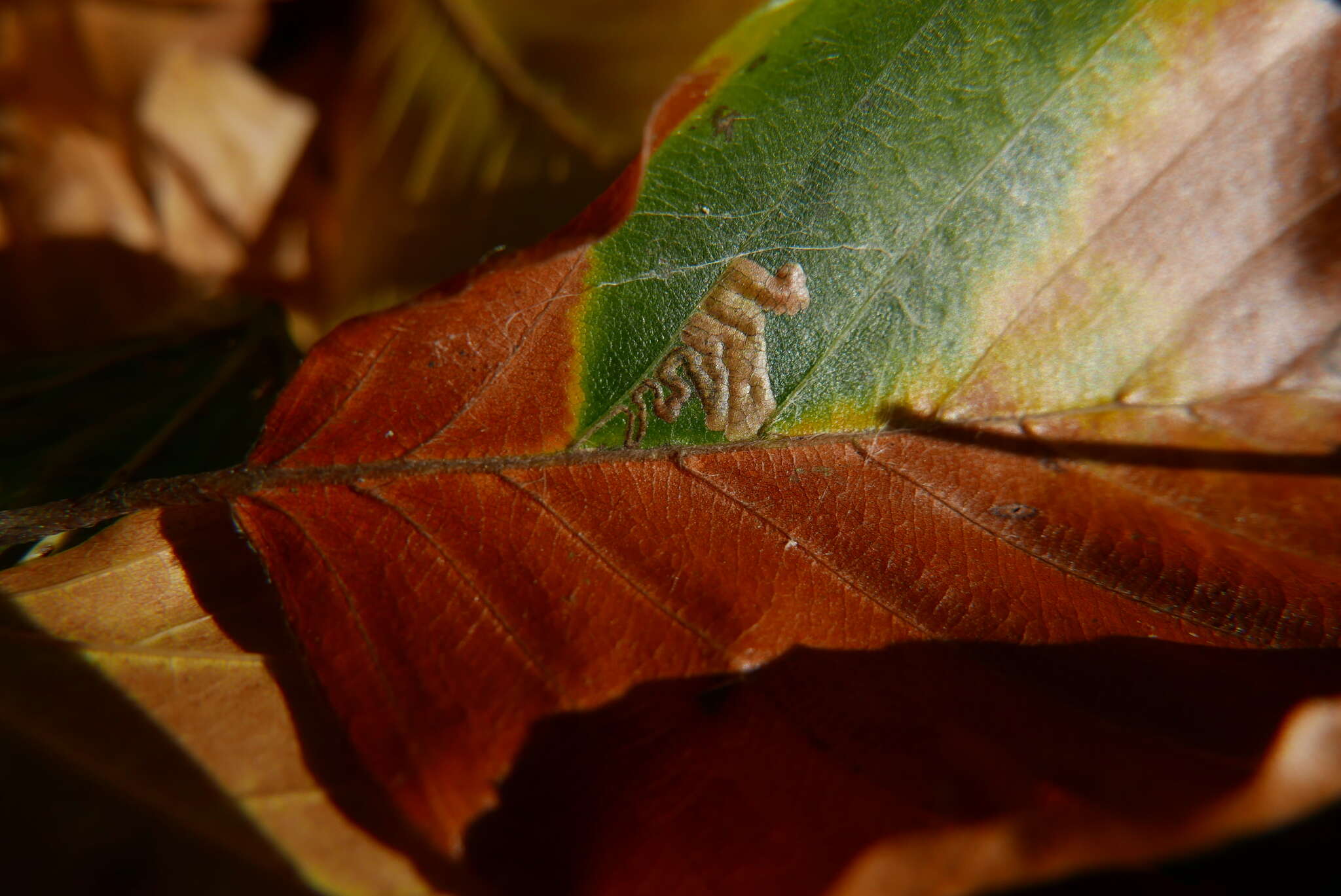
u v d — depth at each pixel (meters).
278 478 0.13
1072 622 0.12
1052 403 0.13
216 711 0.12
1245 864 0.12
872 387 0.13
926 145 0.13
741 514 0.12
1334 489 0.13
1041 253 0.13
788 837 0.12
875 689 0.12
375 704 0.12
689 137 0.12
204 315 0.15
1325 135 0.13
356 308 0.16
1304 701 0.12
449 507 0.12
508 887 0.12
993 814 0.11
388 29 0.17
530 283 0.12
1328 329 0.13
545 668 0.12
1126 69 0.13
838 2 0.12
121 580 0.12
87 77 0.16
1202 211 0.13
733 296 0.13
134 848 0.11
